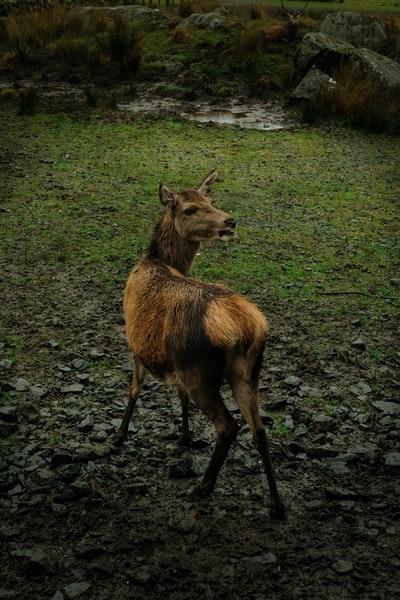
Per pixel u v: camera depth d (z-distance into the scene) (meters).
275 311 7.95
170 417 5.99
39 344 7.09
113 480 5.12
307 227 10.53
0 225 10.05
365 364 6.95
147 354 4.93
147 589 4.11
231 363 4.50
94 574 4.21
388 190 12.30
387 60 18.75
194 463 5.34
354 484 5.18
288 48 20.61
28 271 8.69
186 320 4.58
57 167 12.62
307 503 4.93
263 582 4.19
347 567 4.30
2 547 4.41
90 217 10.43
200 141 14.51
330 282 8.78
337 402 6.29
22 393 6.21
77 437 5.62
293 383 6.50
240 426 5.88
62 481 5.09
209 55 20.34
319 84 17.47
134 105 17.08
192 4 26.31
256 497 4.98
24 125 15.16
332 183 12.50
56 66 20.23
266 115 16.94
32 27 22.50
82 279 8.55
